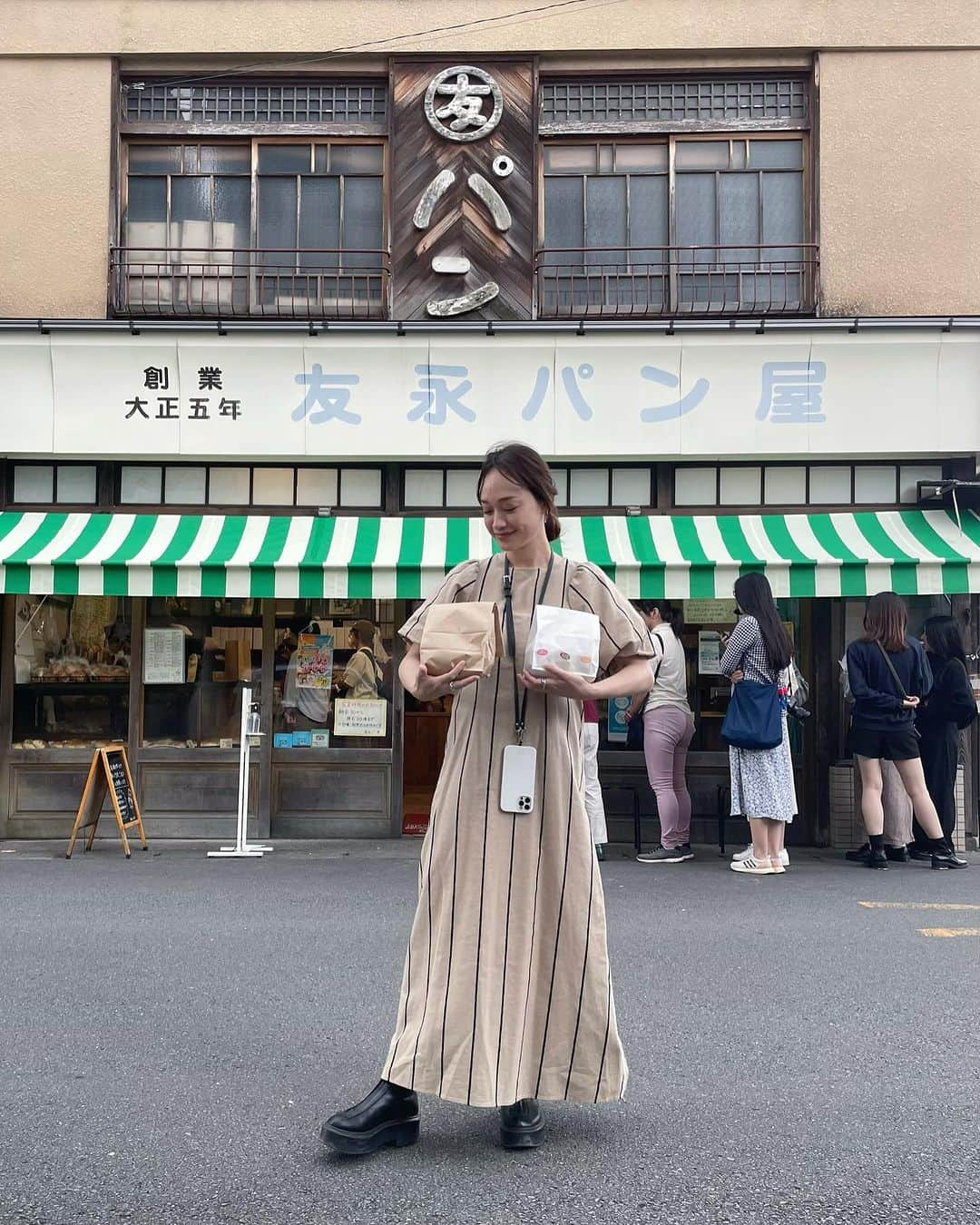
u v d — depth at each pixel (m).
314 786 8.80
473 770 2.87
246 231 8.94
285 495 8.83
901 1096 3.33
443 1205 2.64
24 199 8.77
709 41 8.70
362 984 4.52
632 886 6.79
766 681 7.18
